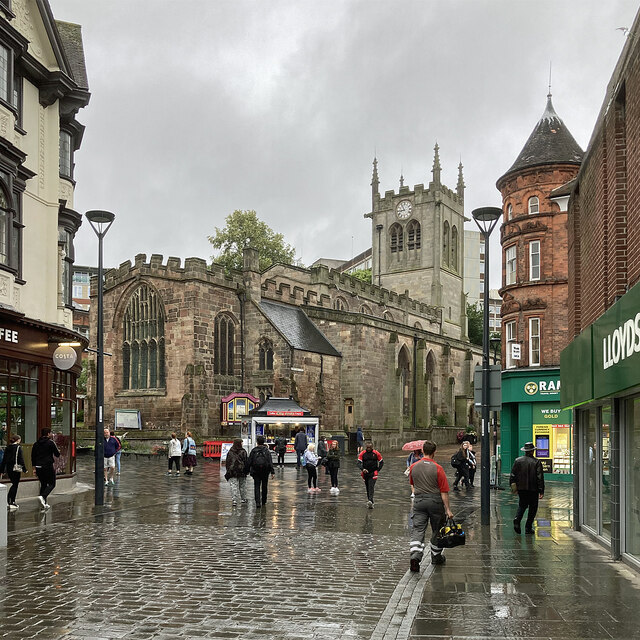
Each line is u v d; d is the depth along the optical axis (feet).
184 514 61.05
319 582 34.68
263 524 55.31
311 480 87.61
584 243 58.85
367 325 198.59
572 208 65.82
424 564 39.52
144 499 72.90
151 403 177.27
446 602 30.55
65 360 76.18
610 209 46.50
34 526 52.80
